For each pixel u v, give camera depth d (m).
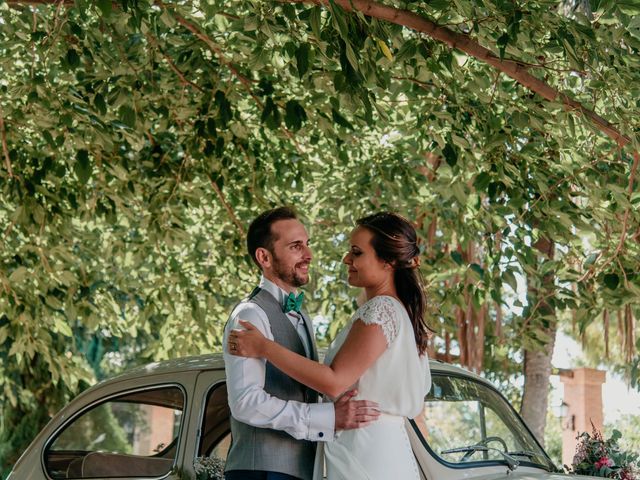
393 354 3.71
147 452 4.77
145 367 5.03
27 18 6.41
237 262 8.32
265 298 3.96
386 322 3.69
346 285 8.93
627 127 5.68
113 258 9.34
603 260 6.88
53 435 5.11
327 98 6.81
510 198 6.61
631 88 5.64
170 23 5.68
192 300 8.33
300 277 4.00
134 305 9.57
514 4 5.25
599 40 5.66
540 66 5.72
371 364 3.71
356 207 8.26
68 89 6.51
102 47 6.16
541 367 10.05
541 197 6.67
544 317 7.18
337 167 8.55
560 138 6.07
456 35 5.39
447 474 4.38
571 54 5.32
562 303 7.11
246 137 7.43
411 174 8.03
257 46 5.77
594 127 5.82
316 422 3.65
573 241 7.05
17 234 8.30
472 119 6.57
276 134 7.64
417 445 4.36
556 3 5.62
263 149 7.93
